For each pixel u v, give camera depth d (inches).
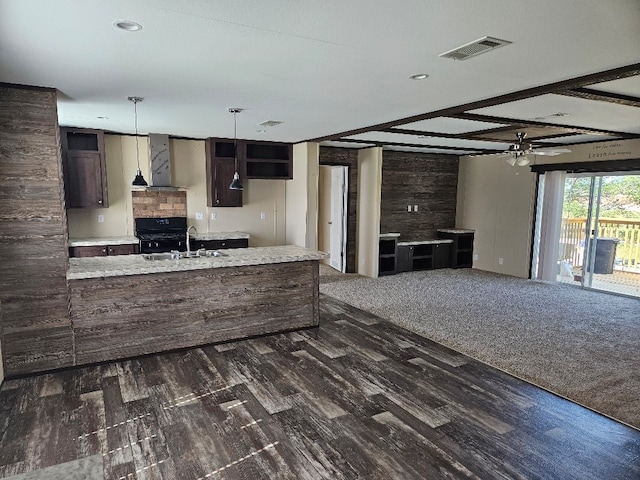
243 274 164.1
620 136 223.8
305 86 129.0
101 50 96.6
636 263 267.9
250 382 130.3
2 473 87.4
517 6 73.1
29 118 126.8
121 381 129.8
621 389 128.3
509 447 98.6
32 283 130.3
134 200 243.3
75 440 99.0
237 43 92.7
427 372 139.5
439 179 340.8
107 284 139.6
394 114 173.0
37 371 133.0
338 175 311.9
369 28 84.0
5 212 125.6
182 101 151.4
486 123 192.1
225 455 94.3
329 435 102.6
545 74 114.3
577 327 186.5
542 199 286.0
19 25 81.7
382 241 303.7
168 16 78.3
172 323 151.7
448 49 95.7
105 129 221.5
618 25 80.9
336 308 215.3
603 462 93.5
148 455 93.8
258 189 279.4
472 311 210.7
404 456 94.7
